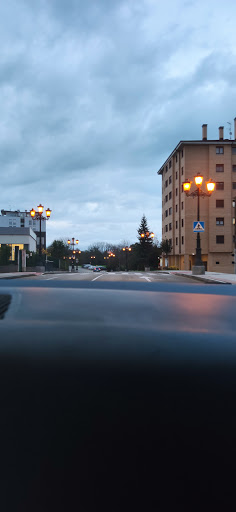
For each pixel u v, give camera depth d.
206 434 0.79
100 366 0.88
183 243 43.50
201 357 0.85
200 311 1.13
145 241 58.47
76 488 0.77
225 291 1.51
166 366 0.86
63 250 60.06
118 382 0.85
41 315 1.09
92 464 0.79
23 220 92.31
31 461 0.82
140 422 0.83
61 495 0.77
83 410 0.85
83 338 0.95
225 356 0.85
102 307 1.19
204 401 0.82
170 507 0.73
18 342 0.96
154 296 1.37
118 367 0.87
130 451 0.80
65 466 0.81
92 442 0.82
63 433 0.85
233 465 0.77
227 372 0.83
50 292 1.44
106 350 0.91
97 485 0.76
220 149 42.47
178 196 45.84
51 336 0.96
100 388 0.85
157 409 0.82
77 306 1.19
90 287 1.64
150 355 0.88
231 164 42.53
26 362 0.91
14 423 0.85
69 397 0.87
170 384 0.82
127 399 0.83
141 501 0.74
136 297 1.35
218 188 42.28
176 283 1.90
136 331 0.95
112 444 0.80
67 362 0.90
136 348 0.89
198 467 0.77
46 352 0.92
